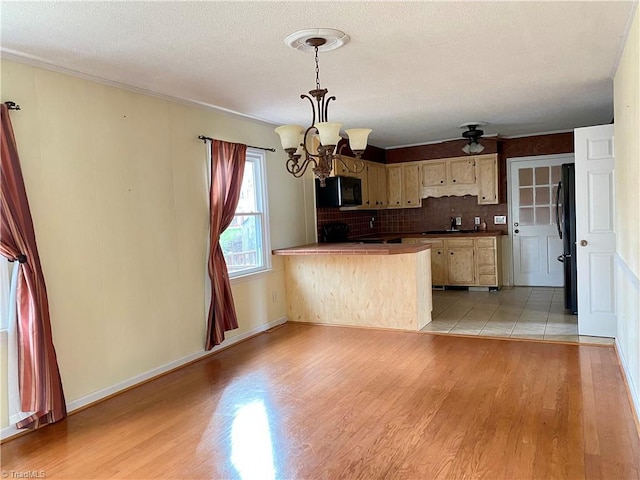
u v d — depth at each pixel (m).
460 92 4.27
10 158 2.81
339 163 6.14
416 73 3.61
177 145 4.12
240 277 4.84
